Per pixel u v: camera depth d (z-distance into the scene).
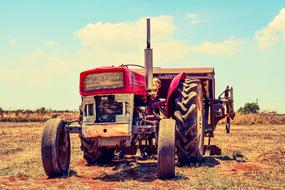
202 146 9.47
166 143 7.17
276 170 8.32
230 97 11.77
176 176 7.46
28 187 6.75
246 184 6.85
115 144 7.68
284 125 27.95
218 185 6.75
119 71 7.85
